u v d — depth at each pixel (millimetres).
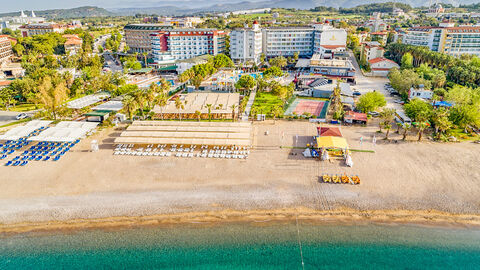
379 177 74062
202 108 117625
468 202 65188
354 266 52031
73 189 71562
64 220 62531
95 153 88000
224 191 70312
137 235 58781
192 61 193250
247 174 76500
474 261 52875
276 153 86750
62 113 112000
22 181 74750
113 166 81000
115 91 135125
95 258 54094
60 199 68250
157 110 119562
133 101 112062
